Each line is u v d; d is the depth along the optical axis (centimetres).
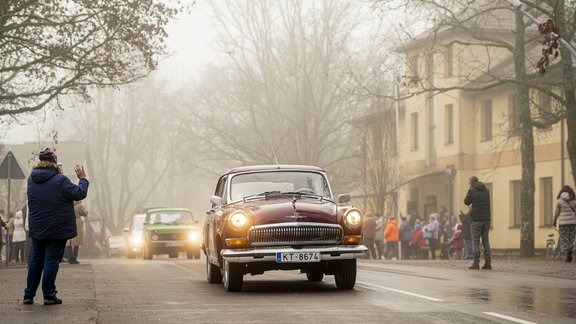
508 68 4725
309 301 1317
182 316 1137
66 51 2834
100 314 1166
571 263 2705
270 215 1445
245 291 1514
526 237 3494
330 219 1458
